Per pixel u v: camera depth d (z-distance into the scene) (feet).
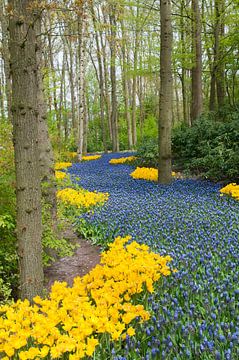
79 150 73.56
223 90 73.92
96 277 13.23
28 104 12.39
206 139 47.37
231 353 9.18
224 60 66.95
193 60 58.80
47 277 18.72
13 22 12.05
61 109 86.48
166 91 37.19
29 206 12.96
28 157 12.69
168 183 38.63
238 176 37.99
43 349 9.07
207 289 12.68
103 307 10.72
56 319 10.25
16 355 9.89
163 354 9.32
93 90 167.02
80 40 61.72
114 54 80.07
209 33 66.74
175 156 55.11
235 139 42.39
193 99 57.82
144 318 10.78
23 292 13.46
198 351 9.47
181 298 12.65
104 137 96.99
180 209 26.05
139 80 136.77
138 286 12.23
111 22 74.38
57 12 13.70
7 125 19.03
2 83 90.48
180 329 10.53
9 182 17.21
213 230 20.36
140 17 58.13
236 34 62.44
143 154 59.62
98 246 23.07
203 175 42.37
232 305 11.66
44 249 20.06
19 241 13.32
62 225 20.90
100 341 10.37
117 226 23.15
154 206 27.25
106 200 31.01
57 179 19.34
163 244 19.22
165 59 36.50
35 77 12.59
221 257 15.90
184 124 61.46
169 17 35.91
